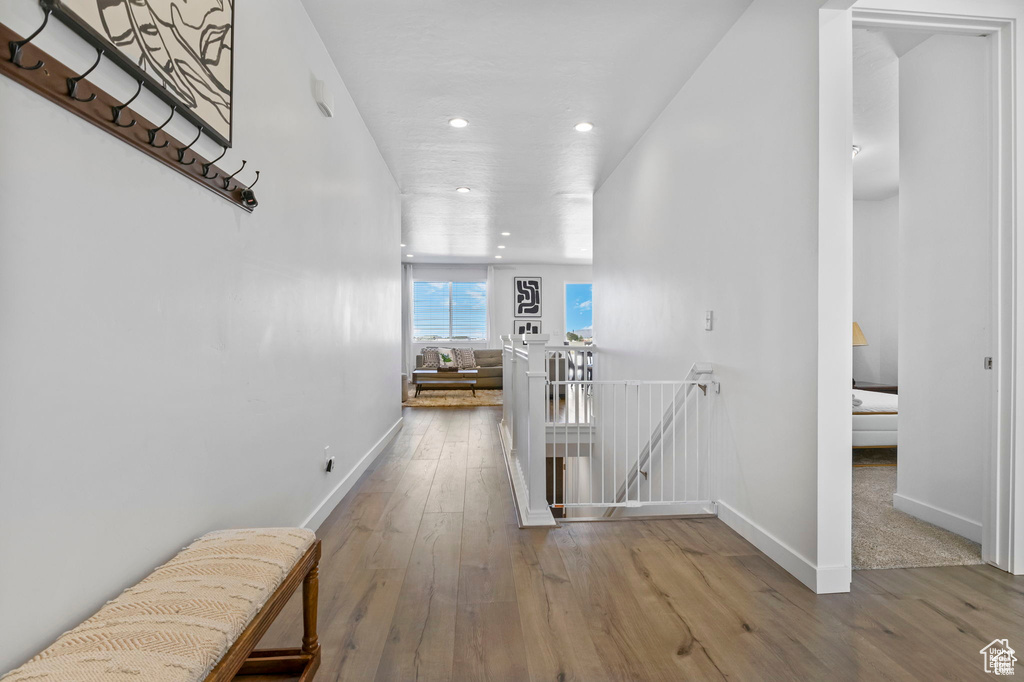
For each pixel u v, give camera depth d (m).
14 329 0.96
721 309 2.91
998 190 2.28
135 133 1.26
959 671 1.56
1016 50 2.24
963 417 2.64
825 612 1.91
